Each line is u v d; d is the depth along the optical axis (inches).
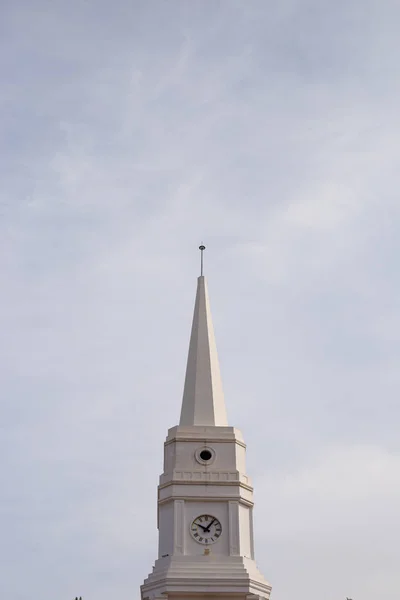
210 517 3403.1
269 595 3366.1
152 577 3302.2
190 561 3307.1
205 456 3511.3
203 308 3892.7
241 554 3341.5
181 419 3636.8
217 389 3703.3
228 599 3275.1
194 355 3767.2
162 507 3449.8
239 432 3604.8
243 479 3494.1
